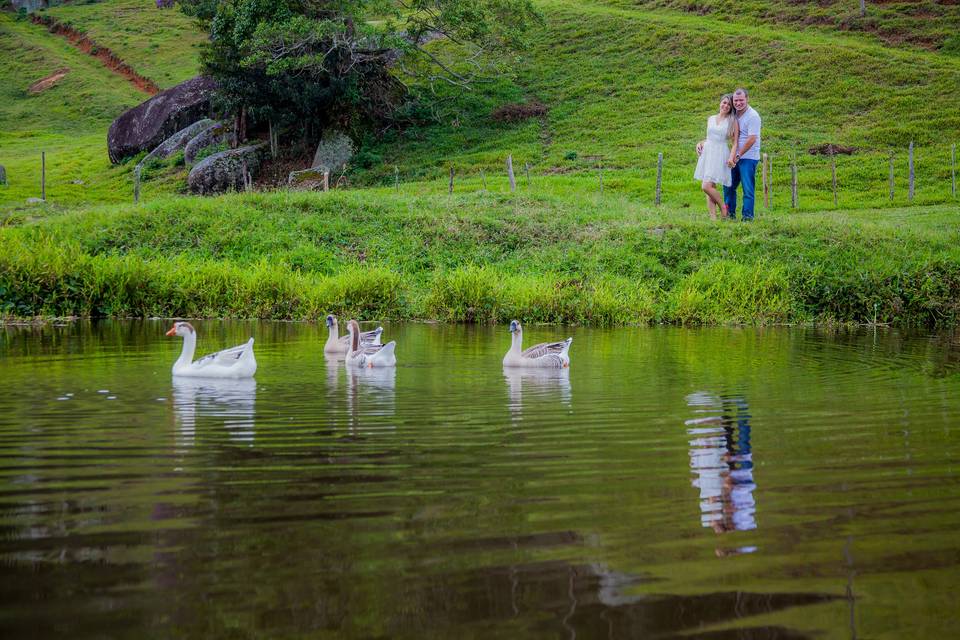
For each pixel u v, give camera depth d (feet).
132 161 171.53
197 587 13.30
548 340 51.29
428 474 19.52
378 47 152.05
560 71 173.27
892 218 91.97
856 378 35.47
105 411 27.14
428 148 150.00
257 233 79.77
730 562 14.44
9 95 249.96
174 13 302.86
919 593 13.37
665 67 166.81
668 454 21.53
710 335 55.11
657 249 74.69
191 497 17.72
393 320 64.08
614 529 15.89
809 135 133.39
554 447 22.29
